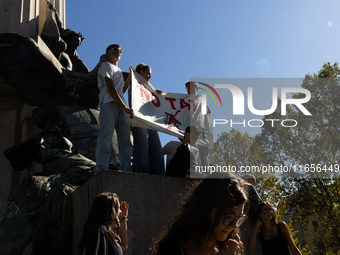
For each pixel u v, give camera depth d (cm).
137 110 553
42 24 1357
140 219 403
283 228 443
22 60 1026
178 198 430
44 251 477
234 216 175
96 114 965
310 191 2064
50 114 1037
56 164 682
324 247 2689
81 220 440
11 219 550
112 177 401
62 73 1048
